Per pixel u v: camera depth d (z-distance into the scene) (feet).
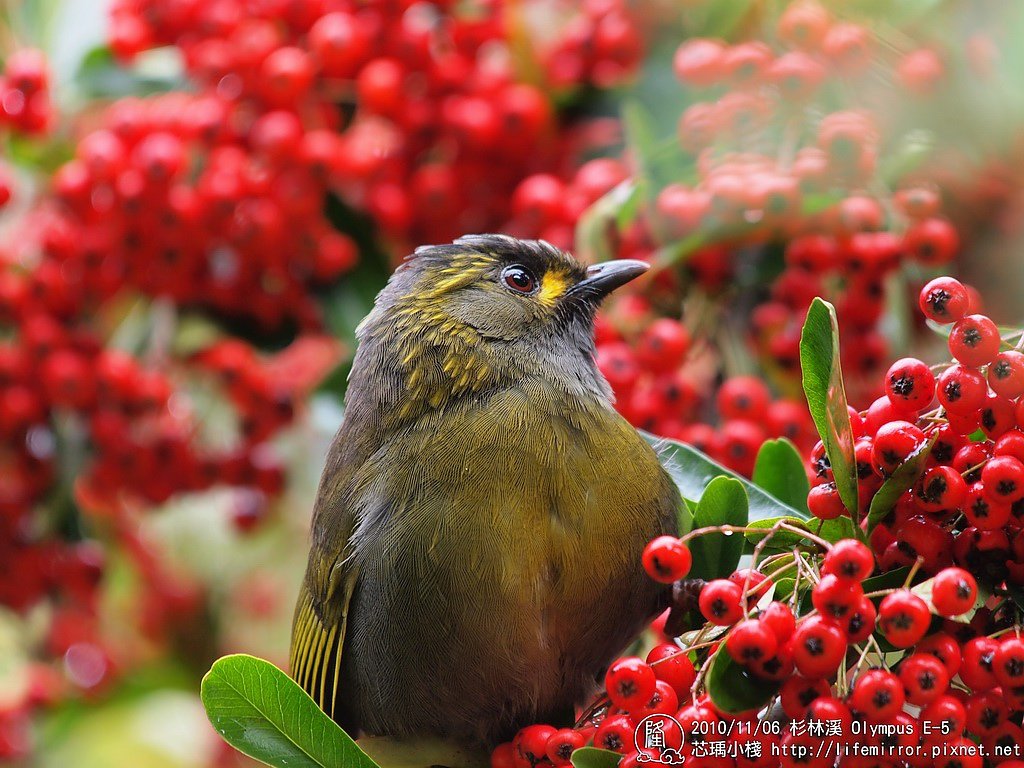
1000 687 16.33
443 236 31.19
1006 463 16.10
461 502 23.63
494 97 30.12
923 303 16.94
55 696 36.37
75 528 33.50
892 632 15.69
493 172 31.01
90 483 33.27
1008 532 16.93
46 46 33.60
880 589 17.31
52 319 31.09
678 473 24.70
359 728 26.99
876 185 26.08
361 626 24.77
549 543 23.45
